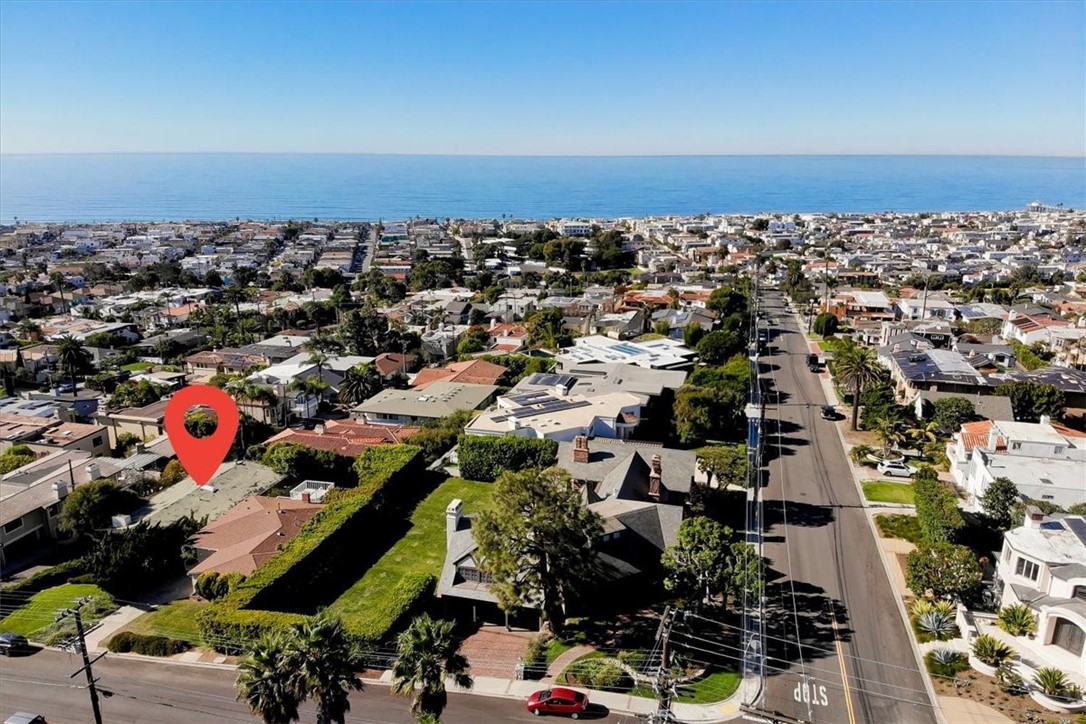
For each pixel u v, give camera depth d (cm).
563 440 7550
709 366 11569
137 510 6675
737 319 14400
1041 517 5044
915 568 5156
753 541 6241
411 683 3375
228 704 4225
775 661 4588
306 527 5788
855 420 9262
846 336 14788
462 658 3556
